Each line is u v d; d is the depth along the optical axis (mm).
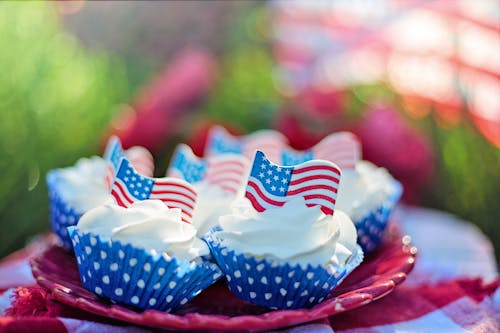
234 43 1064
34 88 806
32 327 474
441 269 640
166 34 1014
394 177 811
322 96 822
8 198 782
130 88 953
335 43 1105
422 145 827
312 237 496
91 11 978
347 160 588
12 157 780
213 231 521
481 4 1110
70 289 510
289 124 815
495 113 1049
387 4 1132
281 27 1119
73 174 607
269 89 972
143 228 490
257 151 513
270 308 508
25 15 846
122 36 1001
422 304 539
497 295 546
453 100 1046
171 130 823
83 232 495
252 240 497
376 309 532
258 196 512
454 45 1078
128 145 806
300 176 510
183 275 488
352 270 526
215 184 577
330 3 1130
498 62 1066
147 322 467
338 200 577
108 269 490
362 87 1037
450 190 1024
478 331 511
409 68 1072
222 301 521
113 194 512
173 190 518
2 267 621
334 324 516
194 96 850
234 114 876
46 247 588
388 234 623
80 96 855
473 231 768
